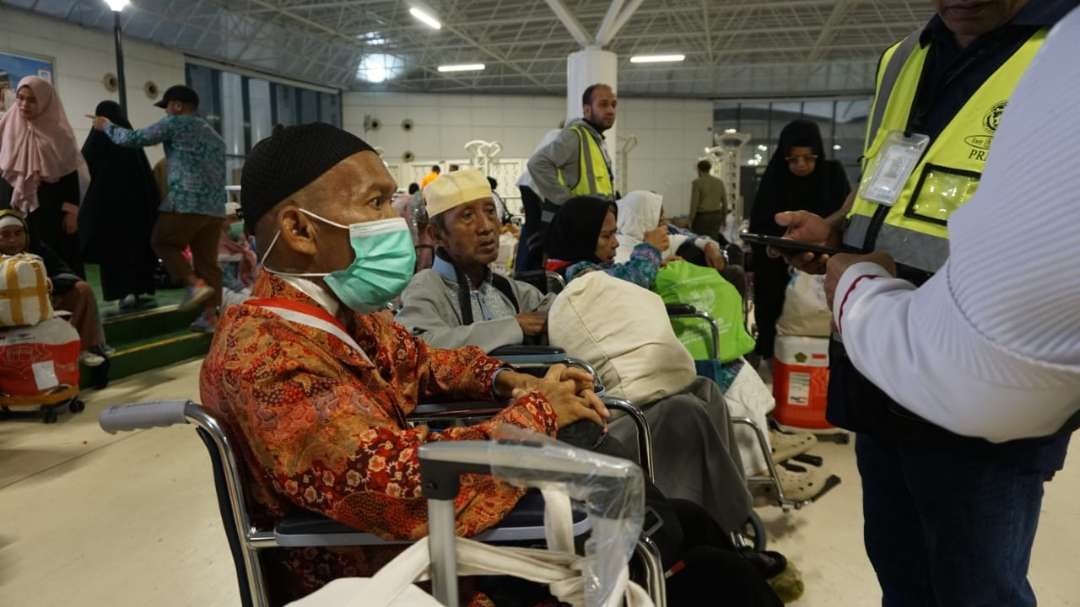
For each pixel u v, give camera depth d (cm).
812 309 305
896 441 107
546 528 73
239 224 559
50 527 236
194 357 498
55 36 888
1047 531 224
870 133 123
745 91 1606
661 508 125
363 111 1516
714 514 183
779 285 349
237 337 95
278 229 101
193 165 449
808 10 1110
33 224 418
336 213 101
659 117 1630
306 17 1120
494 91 1574
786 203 337
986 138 99
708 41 1275
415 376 132
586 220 262
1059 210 49
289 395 89
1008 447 98
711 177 936
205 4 1015
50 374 337
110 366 427
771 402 247
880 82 123
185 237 464
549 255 275
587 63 963
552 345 189
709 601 120
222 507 93
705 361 235
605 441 132
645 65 1479
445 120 1561
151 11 973
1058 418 61
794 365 311
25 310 329
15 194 411
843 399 113
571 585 72
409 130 1544
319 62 1332
